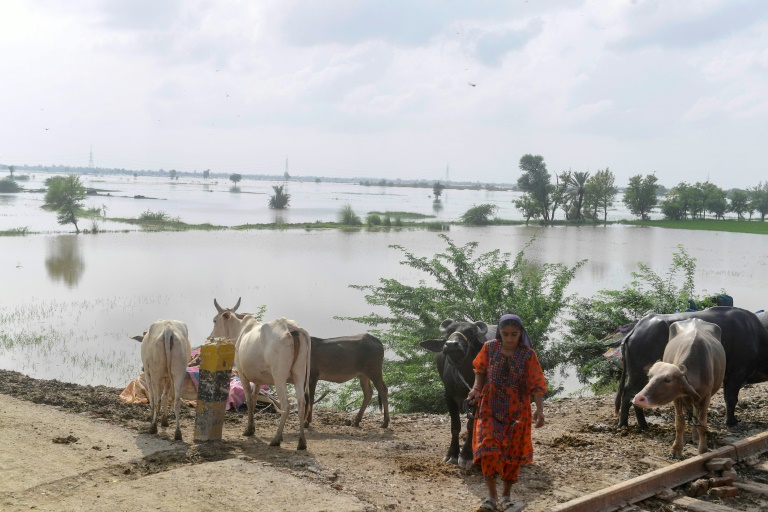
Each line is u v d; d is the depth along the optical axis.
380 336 18.45
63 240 58.72
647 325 9.66
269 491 6.68
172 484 6.75
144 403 10.61
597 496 6.72
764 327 10.02
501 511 6.46
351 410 16.30
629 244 68.25
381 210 125.94
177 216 92.25
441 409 16.16
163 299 31.41
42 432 8.28
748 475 8.09
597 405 11.50
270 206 120.25
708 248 66.19
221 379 8.60
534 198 112.31
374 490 7.01
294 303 30.69
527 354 6.52
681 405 8.20
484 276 18.50
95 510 6.10
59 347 22.52
